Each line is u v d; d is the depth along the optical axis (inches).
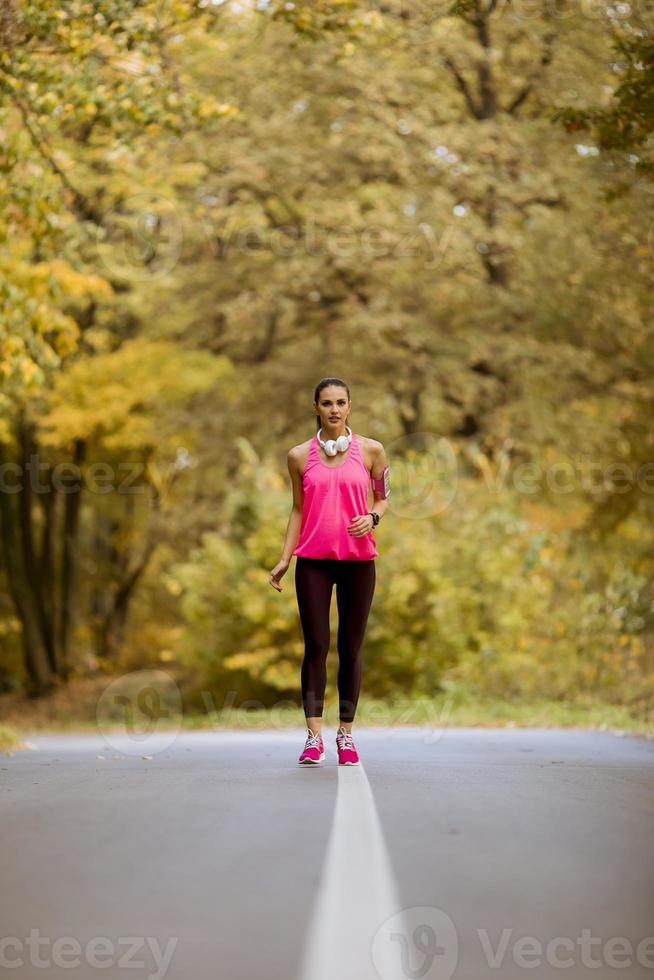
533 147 1088.2
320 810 225.6
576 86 1037.2
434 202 1084.5
